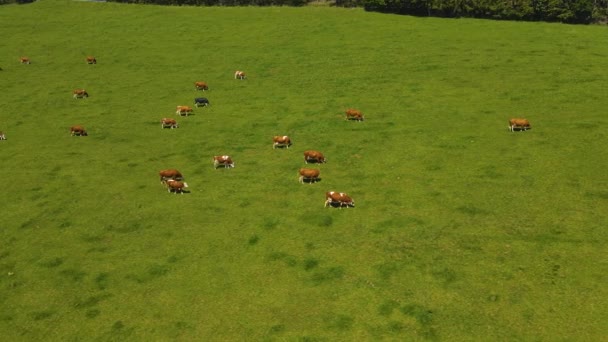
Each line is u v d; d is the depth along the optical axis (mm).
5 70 49062
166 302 17406
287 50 52281
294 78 44188
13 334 16438
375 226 21141
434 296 16688
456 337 14891
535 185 23516
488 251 18844
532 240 19281
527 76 40406
